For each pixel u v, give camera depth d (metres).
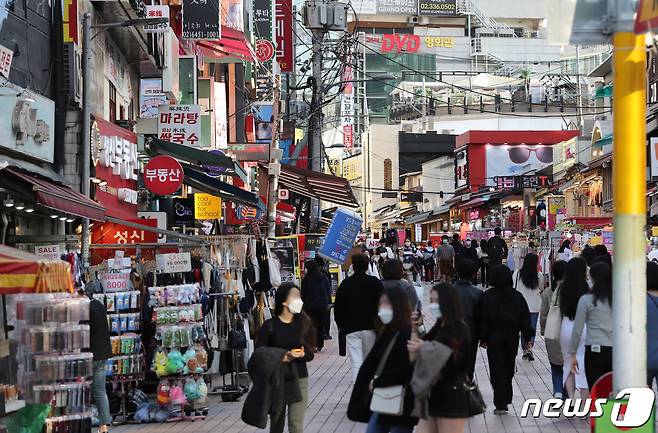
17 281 10.90
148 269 19.98
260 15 54.66
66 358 14.45
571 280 15.97
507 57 159.75
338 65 50.44
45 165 21.94
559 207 70.50
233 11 43.88
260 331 13.57
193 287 17.81
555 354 17.28
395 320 10.28
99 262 23.38
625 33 7.72
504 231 76.69
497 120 138.38
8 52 18.73
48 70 22.70
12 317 14.45
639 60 7.71
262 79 51.03
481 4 170.62
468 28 164.62
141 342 17.75
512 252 48.09
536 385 20.64
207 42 36.53
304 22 45.44
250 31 52.16
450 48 158.38
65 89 23.08
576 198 77.31
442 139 137.00
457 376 10.26
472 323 16.83
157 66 29.84
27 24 21.20
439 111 141.75
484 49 159.62
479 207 98.44
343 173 158.88
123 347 17.50
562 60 141.25
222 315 19.75
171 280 18.55
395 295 10.31
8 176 17.27
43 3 22.41
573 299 15.95
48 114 21.44
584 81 133.00
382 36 156.62
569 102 135.12
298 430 13.76
